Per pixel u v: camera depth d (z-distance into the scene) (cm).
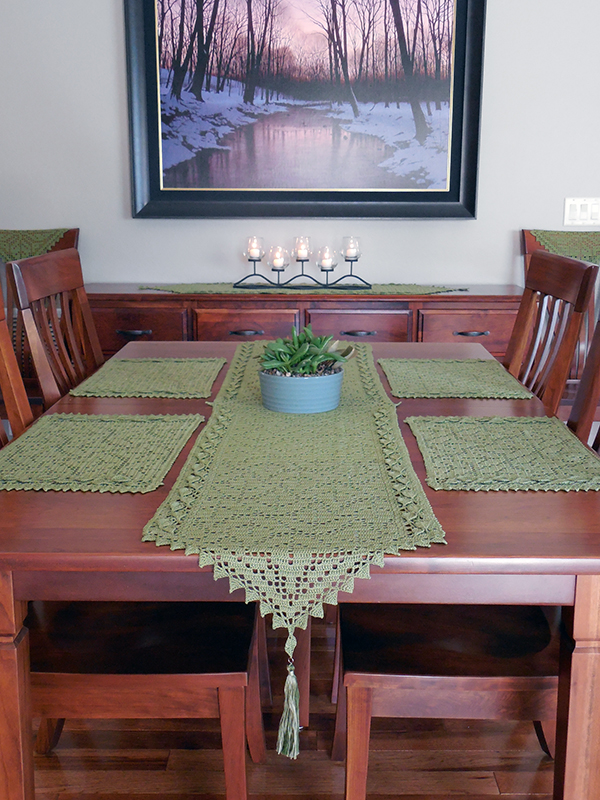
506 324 286
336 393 150
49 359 182
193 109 307
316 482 114
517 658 120
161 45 302
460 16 298
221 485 113
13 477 117
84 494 111
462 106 305
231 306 288
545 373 184
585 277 167
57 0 300
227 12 300
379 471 118
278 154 311
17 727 104
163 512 103
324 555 92
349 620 130
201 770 153
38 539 96
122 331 288
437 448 129
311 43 303
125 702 117
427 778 151
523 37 303
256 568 92
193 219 318
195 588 99
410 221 319
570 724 106
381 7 299
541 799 145
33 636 125
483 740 163
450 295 286
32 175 316
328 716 170
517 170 314
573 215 317
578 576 99
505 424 142
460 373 179
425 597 99
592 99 307
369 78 305
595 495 110
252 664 148
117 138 312
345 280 324
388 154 311
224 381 173
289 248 322
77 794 146
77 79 307
